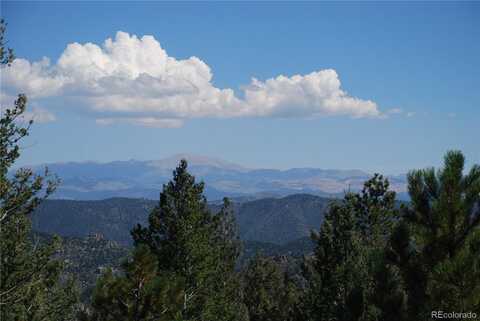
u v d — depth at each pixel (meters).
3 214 17.12
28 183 17.47
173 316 16.77
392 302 12.79
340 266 28.08
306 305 30.36
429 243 12.32
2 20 17.78
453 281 11.41
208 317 31.61
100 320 17.53
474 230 12.00
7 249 18.73
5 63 17.75
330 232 30.22
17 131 17.30
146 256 16.69
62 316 23.75
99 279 16.94
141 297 16.34
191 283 30.61
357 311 16.58
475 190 12.13
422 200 12.54
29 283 19.20
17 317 21.20
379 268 13.30
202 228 32.62
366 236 32.06
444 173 12.30
